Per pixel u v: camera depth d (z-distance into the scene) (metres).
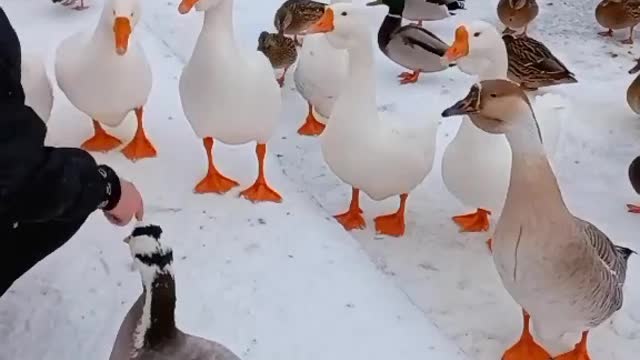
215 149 3.76
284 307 2.99
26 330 2.86
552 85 4.79
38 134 2.39
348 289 3.07
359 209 3.78
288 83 4.84
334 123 3.56
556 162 4.26
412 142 3.55
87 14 4.94
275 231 3.32
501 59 3.58
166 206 3.42
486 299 3.47
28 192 2.38
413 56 4.73
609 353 3.26
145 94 3.60
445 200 3.93
